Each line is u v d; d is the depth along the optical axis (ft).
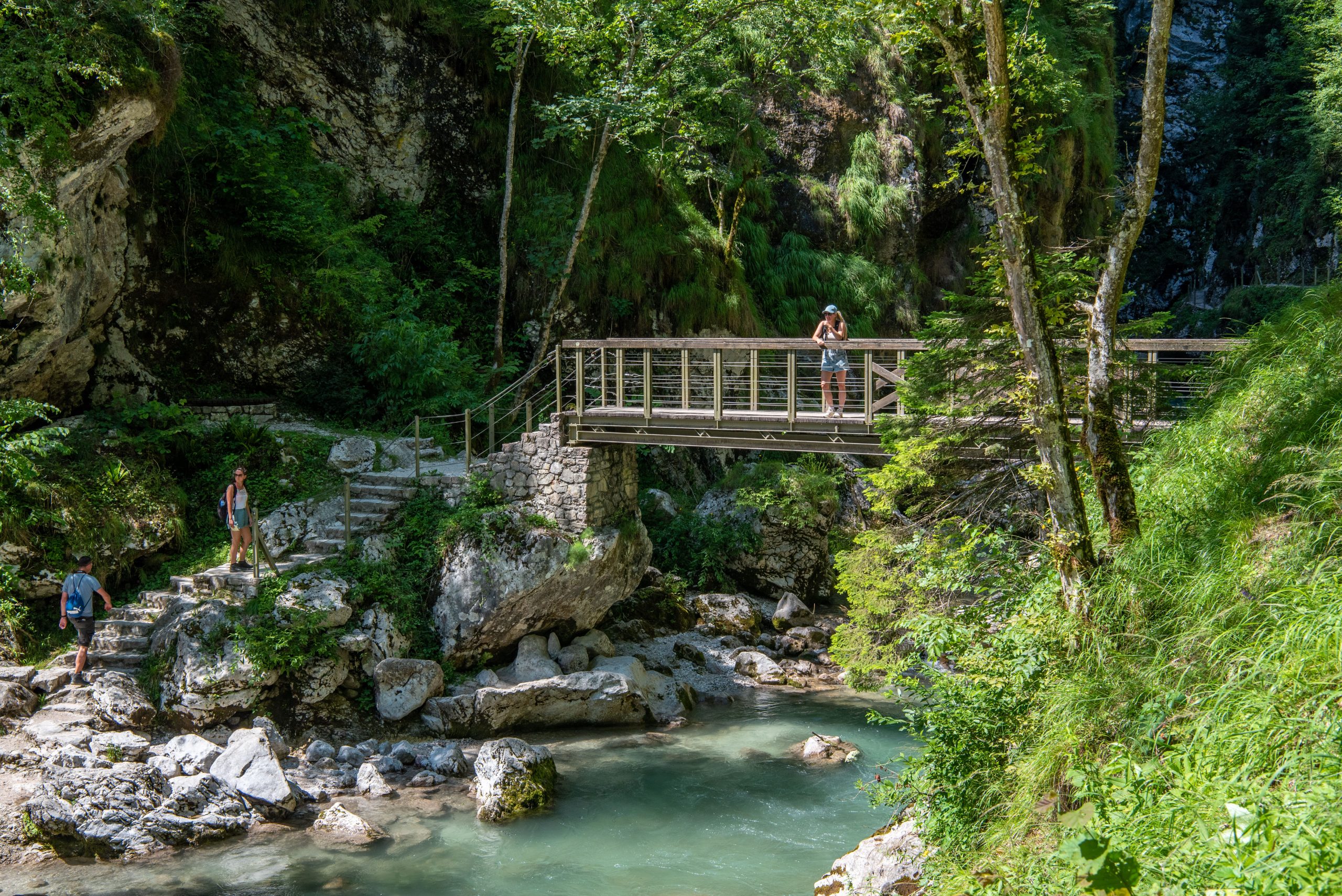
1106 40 97.19
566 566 49.85
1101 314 25.98
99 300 53.57
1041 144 25.43
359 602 47.19
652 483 71.82
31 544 45.50
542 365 57.26
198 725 41.68
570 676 48.03
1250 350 30.50
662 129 68.74
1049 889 16.02
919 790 23.20
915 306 83.51
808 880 31.81
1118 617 22.70
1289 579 18.99
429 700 45.85
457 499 53.36
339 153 70.64
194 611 44.68
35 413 43.91
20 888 30.22
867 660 39.09
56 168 46.34
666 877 32.12
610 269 71.56
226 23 65.21
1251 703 16.28
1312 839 12.34
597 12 65.10
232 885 31.07
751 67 80.94
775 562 66.39
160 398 58.03
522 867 32.78
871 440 45.34
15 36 43.65
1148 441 31.42
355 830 34.99
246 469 55.06
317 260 65.21
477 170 75.25
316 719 43.91
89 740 37.86
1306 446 22.98
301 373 64.28
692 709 50.37
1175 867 13.55
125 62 47.91
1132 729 18.94
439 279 72.74
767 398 71.15
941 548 30.55
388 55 71.20
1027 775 19.89
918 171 83.97
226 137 61.21
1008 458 31.22
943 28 24.62
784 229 81.66
